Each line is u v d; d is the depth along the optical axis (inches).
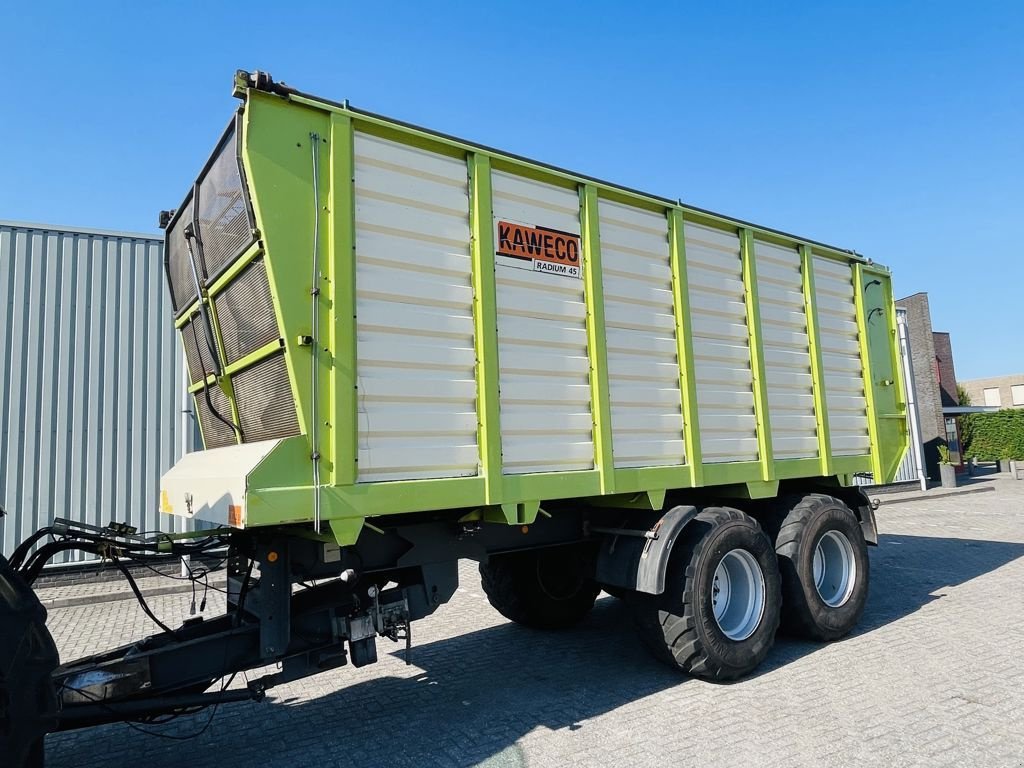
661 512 185.8
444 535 161.0
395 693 179.8
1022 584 286.5
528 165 163.9
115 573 352.8
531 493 152.9
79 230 354.6
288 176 128.8
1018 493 732.0
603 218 179.8
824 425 231.8
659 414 183.9
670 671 190.7
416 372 140.7
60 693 114.8
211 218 151.3
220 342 157.8
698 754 135.8
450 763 136.7
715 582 186.4
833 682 175.8
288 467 122.1
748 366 211.2
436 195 148.8
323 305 129.6
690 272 199.6
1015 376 2092.8
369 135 140.7
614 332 177.0
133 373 359.9
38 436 336.5
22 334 337.7
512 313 157.3
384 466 133.5
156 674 125.6
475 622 255.6
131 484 352.8
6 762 92.9
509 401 153.9
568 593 240.4
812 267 241.1
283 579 136.2
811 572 210.7
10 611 96.5
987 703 157.2
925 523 504.1
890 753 133.3
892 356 274.7
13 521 327.9
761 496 207.8
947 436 1019.3
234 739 153.6
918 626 228.1
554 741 145.1
